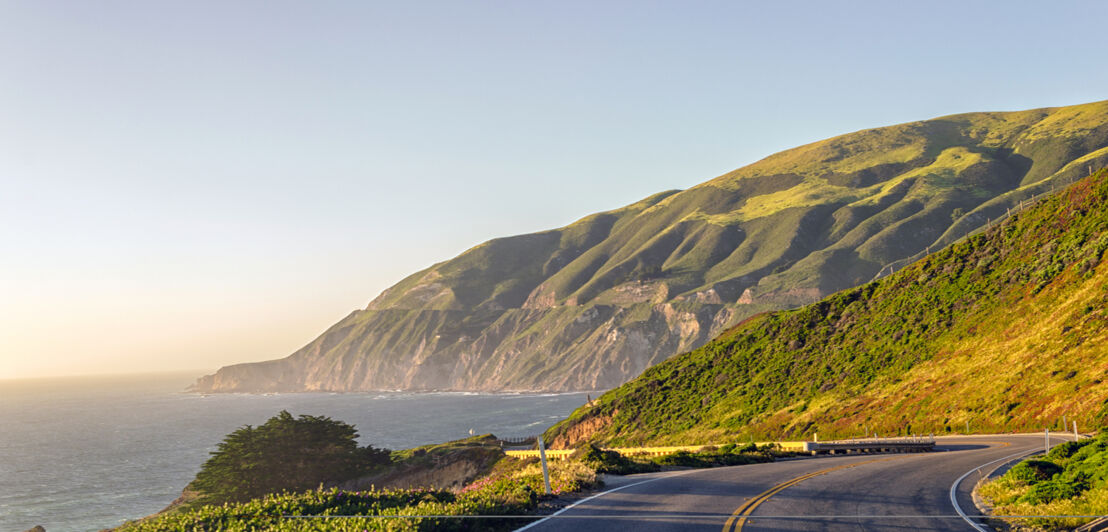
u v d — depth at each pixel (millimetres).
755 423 68625
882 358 70812
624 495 18781
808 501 17797
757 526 14578
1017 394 50625
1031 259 71125
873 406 61156
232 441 65312
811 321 88438
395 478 72875
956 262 81375
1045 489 17484
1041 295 63281
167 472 132000
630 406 89562
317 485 64312
